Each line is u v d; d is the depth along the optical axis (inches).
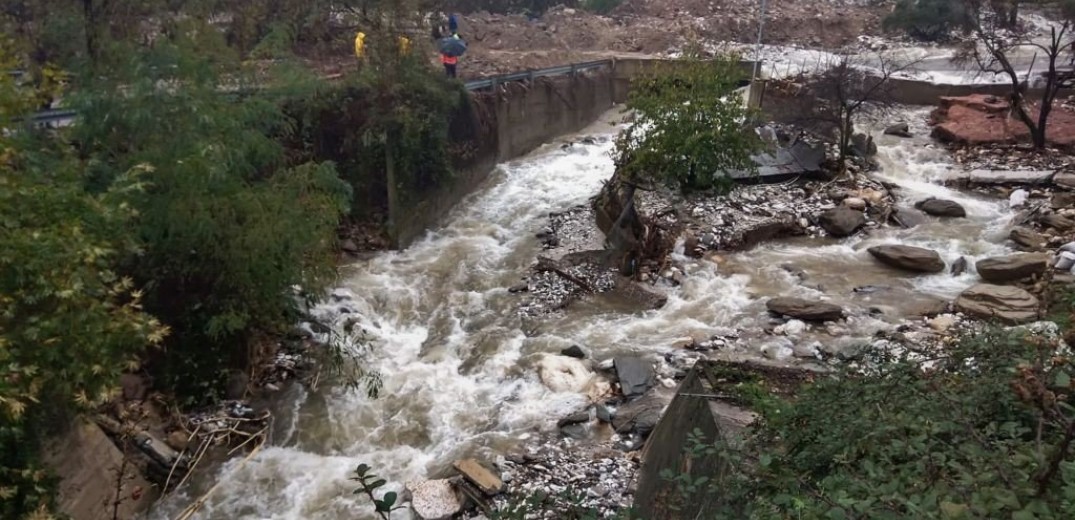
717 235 620.1
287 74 505.4
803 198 691.4
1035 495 133.3
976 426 178.7
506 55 1175.0
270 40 520.7
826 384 229.5
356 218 644.1
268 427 410.9
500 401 433.4
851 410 203.0
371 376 448.5
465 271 599.8
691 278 563.2
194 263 402.0
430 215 677.9
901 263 570.9
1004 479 137.9
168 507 354.6
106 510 330.6
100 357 263.9
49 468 290.5
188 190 370.3
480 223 693.3
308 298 456.8
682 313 520.7
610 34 1387.8
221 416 411.8
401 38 643.5
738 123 571.5
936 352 285.6
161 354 411.5
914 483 148.6
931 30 1382.9
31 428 280.2
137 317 283.6
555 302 545.3
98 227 290.2
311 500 362.0
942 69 1126.4
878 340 450.9
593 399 424.8
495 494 348.5
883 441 180.1
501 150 824.9
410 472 379.9
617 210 622.8
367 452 396.8
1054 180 695.7
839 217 641.6
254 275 406.6
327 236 442.9
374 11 684.1
